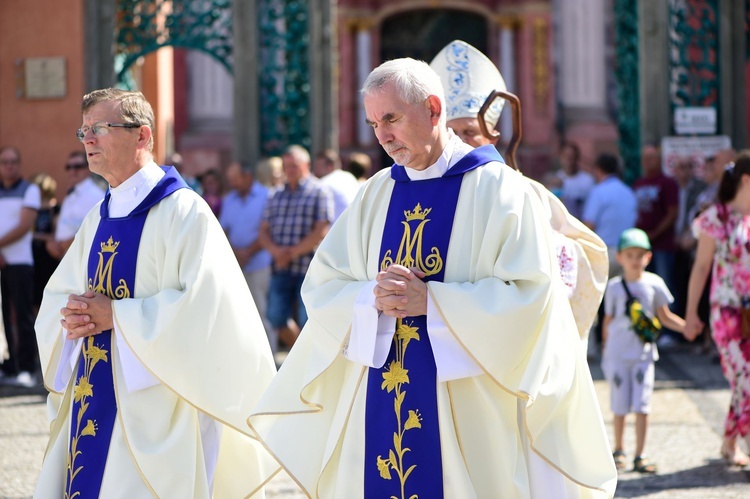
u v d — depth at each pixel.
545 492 7.73
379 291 7.62
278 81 25.05
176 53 46.94
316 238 19.16
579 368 7.96
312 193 19.28
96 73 23.83
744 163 13.26
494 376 7.50
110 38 23.84
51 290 9.29
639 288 13.62
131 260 8.77
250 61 23.89
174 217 8.74
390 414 7.78
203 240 8.72
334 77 23.97
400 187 8.12
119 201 8.94
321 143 23.92
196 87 47.12
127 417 8.51
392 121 7.62
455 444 7.62
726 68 24.33
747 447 13.17
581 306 9.48
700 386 18.67
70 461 8.67
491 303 7.49
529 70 51.00
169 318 8.47
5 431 15.65
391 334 7.81
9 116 23.97
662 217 23.08
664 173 23.59
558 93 50.47
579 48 50.50
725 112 24.30
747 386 13.16
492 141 9.73
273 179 21.78
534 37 51.03
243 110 23.91
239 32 23.88
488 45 52.72
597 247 9.51
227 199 21.81
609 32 50.41
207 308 8.60
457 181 7.91
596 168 21.98
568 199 24.69
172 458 8.52
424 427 7.67
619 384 13.41
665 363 21.31
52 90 23.81
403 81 7.61
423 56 53.66
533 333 7.58
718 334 13.37
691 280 13.70
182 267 8.66
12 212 19.17
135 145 8.81
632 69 25.17
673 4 24.61
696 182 23.31
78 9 23.77
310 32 23.86
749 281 13.21
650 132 24.22
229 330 8.72
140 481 8.45
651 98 24.22
